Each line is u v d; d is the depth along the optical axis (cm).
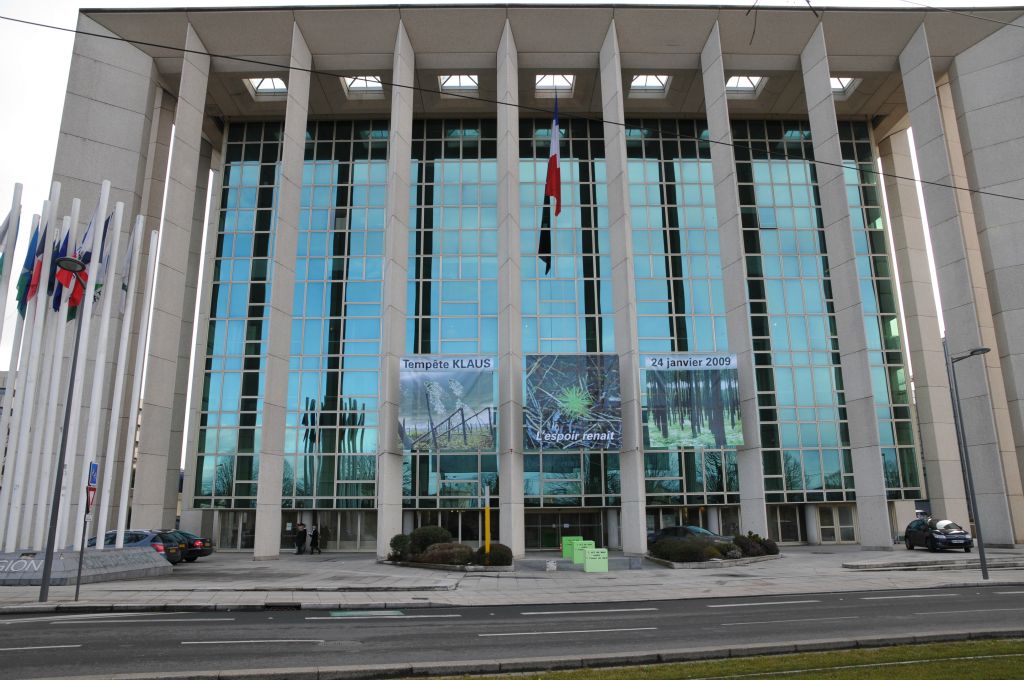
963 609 1289
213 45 3222
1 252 1883
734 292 3019
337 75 3269
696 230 3647
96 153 3048
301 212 3644
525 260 3550
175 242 2992
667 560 2422
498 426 2930
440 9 3164
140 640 1010
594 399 2891
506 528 2755
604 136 3503
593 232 3600
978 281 3478
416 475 3294
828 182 3169
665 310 3525
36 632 1084
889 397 3528
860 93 3688
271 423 2812
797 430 3447
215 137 3922
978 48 3309
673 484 3350
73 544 2009
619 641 997
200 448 3369
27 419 1852
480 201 3631
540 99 3716
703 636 1032
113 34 3173
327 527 3347
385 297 2922
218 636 1049
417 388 2872
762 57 3372
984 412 2959
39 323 1898
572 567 2336
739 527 3384
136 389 2128
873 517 2841
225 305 3538
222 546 3362
